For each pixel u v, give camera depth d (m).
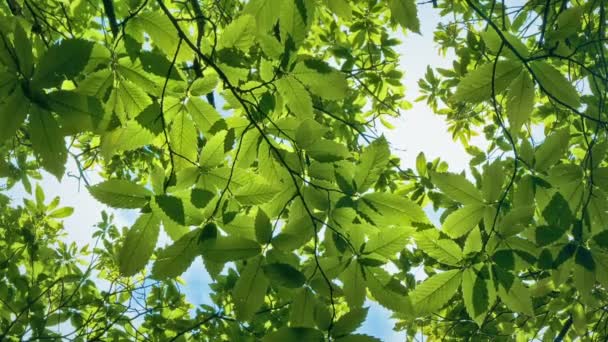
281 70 1.32
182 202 1.25
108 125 1.26
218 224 1.29
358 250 1.35
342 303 2.64
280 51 1.31
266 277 1.29
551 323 2.93
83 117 1.13
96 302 3.14
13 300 2.86
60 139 1.12
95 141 2.27
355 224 1.36
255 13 1.29
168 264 1.26
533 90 1.30
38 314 2.83
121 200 1.24
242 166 1.41
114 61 1.24
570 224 1.41
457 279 1.39
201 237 1.27
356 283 1.34
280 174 1.41
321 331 1.27
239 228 1.30
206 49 1.35
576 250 1.41
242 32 1.31
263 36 1.31
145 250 1.25
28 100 1.10
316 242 1.35
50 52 1.11
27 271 3.34
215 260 1.28
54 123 1.11
